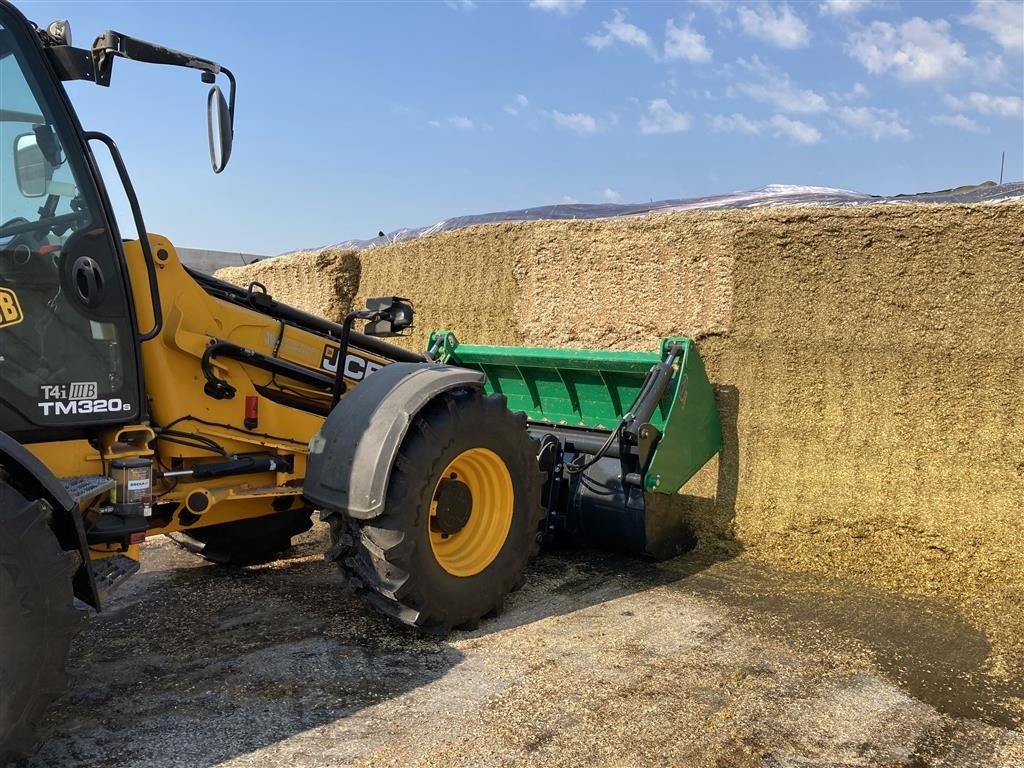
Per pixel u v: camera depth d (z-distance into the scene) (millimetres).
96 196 2965
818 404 5137
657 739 2748
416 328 7566
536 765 2572
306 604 4027
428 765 2564
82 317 2906
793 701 3043
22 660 2320
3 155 2734
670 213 5898
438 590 3484
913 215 4895
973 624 3824
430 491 3449
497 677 3205
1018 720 2941
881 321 4961
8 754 2354
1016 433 4609
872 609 4012
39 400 2799
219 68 3170
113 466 2979
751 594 4223
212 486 3547
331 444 3475
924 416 4840
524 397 5426
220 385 3475
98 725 2818
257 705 2969
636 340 5910
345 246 12438
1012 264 4613
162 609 3957
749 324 5344
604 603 4082
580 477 4746
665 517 4699
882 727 2869
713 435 5121
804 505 5086
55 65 2936
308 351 3975
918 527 4770
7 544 2283
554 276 6418
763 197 8523
